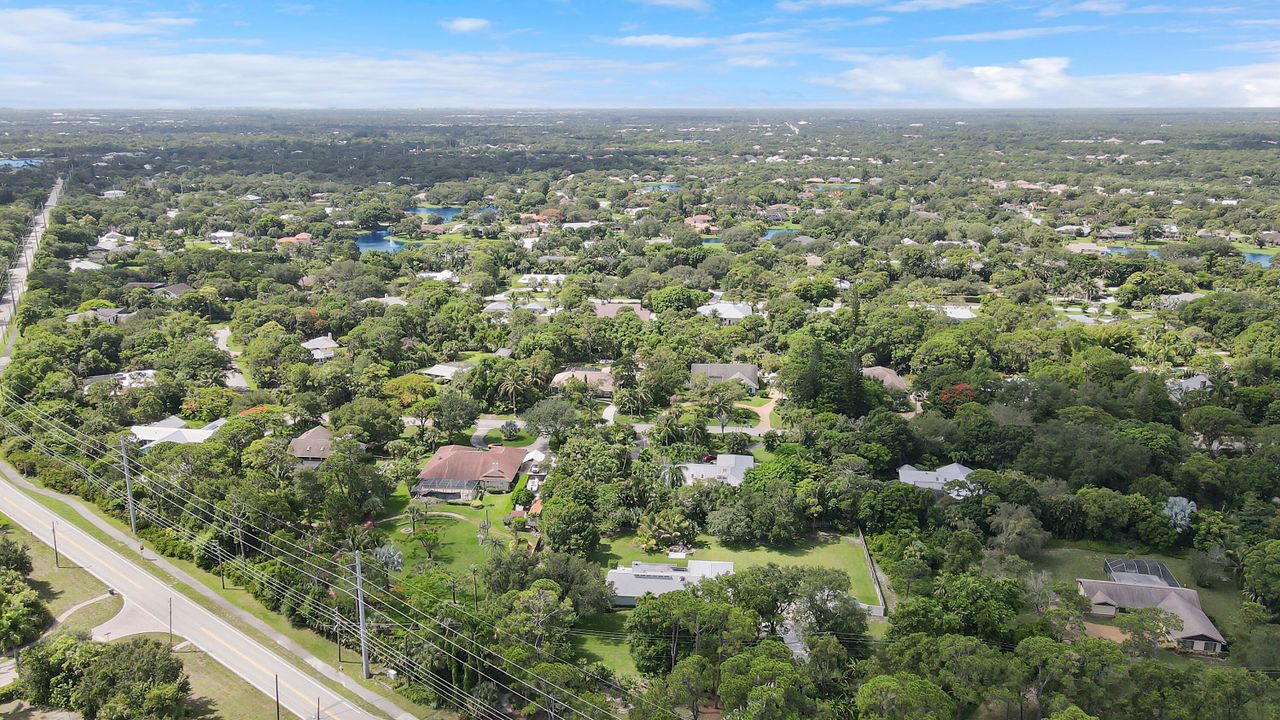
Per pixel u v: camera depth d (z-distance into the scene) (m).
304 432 167.88
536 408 172.38
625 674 97.62
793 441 163.12
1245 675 85.12
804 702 83.62
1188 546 131.25
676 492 137.50
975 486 136.75
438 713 91.81
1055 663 85.44
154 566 122.00
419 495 145.62
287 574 110.88
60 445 154.38
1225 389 177.00
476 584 109.62
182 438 160.12
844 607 100.31
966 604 101.00
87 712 88.19
